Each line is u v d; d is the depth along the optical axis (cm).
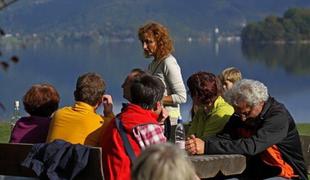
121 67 7262
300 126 1750
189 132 829
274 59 10338
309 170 858
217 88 806
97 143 742
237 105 758
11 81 4669
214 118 802
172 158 462
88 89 748
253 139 754
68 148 709
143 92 717
